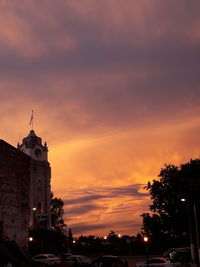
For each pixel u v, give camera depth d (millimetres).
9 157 49594
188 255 49750
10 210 48125
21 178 51594
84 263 47000
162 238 72812
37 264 40031
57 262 45250
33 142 92500
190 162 67000
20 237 49438
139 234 94125
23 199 51344
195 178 64062
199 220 59719
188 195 61219
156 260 38125
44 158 93062
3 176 48000
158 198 68562
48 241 72562
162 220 68312
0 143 48250
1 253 36750
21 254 40000
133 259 69125
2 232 44594
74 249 91250
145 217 70625
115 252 88062
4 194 47625
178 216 65375
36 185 87812
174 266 37875
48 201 89188
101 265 35438
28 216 52094
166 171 69375
